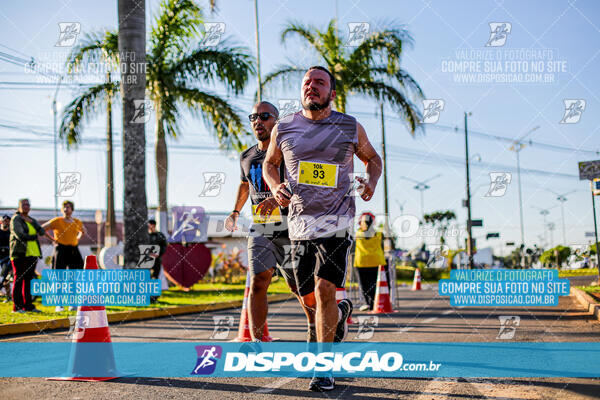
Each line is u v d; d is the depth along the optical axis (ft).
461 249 81.41
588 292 37.17
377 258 32.14
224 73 50.37
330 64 58.29
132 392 11.16
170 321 27.58
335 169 11.59
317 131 11.69
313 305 12.96
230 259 61.93
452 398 10.35
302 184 11.57
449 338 18.67
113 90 48.06
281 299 45.85
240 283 60.75
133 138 36.17
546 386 11.08
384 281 30.73
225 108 51.47
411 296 48.21
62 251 29.60
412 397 10.53
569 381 11.50
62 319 24.79
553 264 68.23
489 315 27.17
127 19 36.06
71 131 48.14
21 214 28.02
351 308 12.89
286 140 11.86
